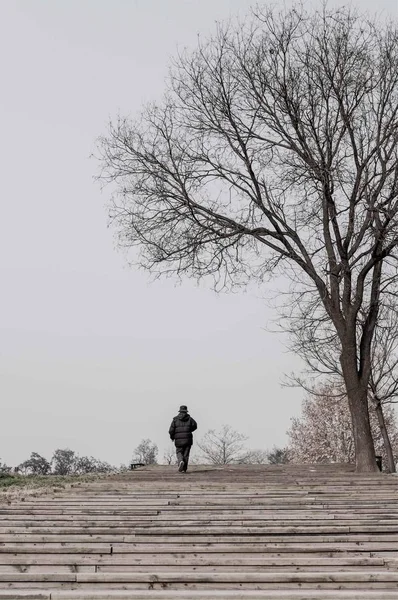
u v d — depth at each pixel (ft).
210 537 36.83
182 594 27.43
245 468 90.22
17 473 87.61
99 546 35.32
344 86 82.07
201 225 87.45
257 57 86.38
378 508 45.93
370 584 30.01
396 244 81.87
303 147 84.58
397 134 81.05
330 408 189.88
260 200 87.40
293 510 44.70
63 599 27.22
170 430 83.05
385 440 123.34
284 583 30.14
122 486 59.52
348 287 84.58
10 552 34.45
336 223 83.56
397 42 83.82
